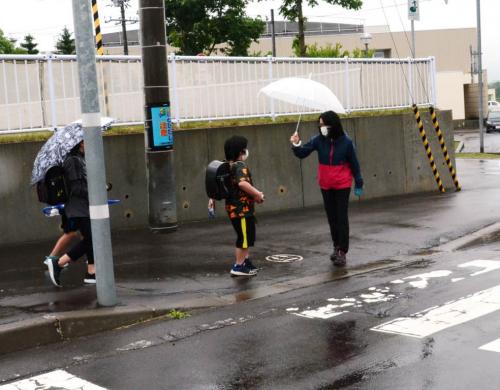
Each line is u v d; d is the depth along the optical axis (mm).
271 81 13219
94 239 7066
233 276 8523
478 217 12109
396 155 15211
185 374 5438
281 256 9617
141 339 6414
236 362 5656
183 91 12070
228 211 8461
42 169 7781
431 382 5008
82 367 5719
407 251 9922
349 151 8961
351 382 5086
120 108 11359
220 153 12406
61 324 6512
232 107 12703
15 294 7582
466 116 62750
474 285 7816
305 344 6027
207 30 30250
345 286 8062
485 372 5148
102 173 7027
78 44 6969
